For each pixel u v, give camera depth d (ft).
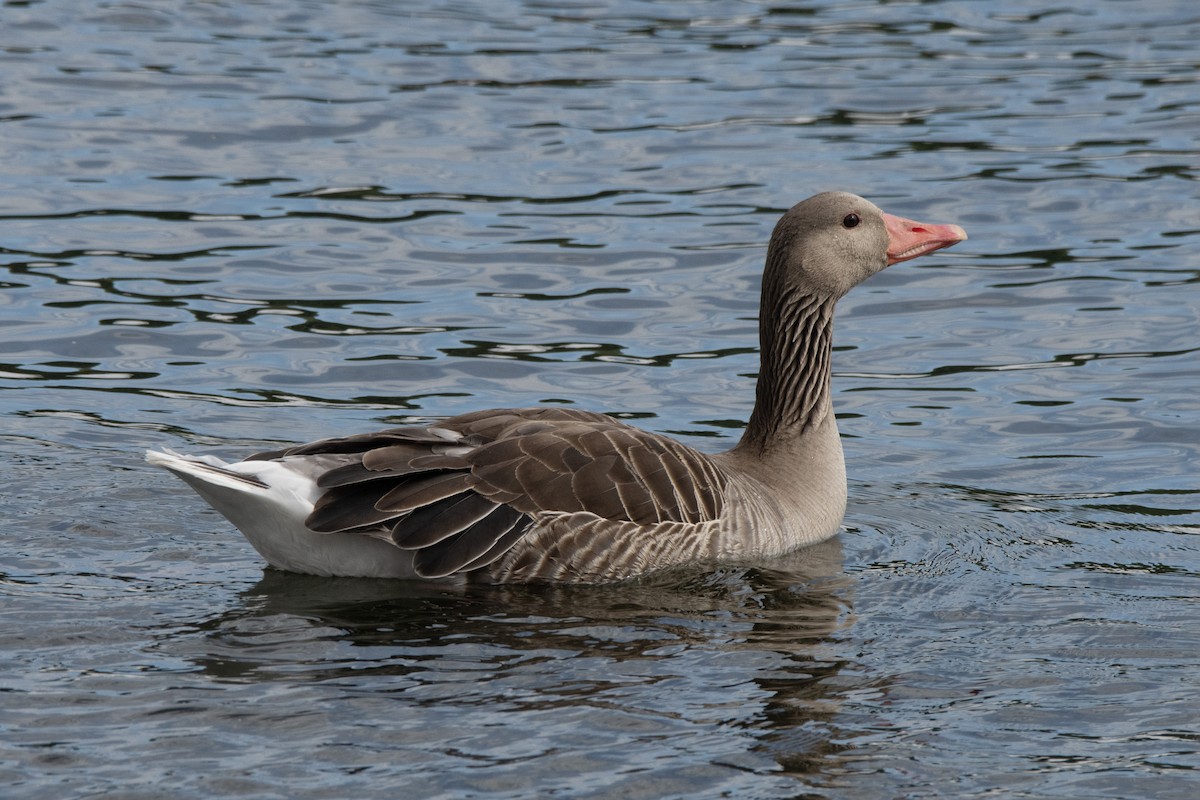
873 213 44.75
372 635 34.73
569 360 57.98
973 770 29.07
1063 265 67.51
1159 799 28.14
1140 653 34.91
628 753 29.14
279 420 52.08
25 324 59.11
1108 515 45.47
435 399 54.29
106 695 31.01
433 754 28.89
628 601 37.63
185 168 75.77
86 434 49.96
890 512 45.83
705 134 82.84
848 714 31.30
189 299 62.03
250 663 32.86
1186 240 69.72
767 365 44.86
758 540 41.16
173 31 97.76
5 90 84.53
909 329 62.39
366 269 65.67
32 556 39.24
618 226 70.90
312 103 85.40
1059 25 107.04
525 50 97.30
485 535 37.27
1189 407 53.93
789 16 108.68
